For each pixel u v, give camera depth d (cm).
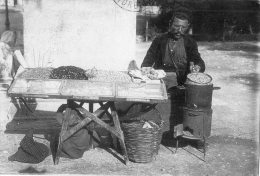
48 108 786
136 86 576
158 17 1858
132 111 619
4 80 771
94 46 771
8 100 758
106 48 773
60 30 765
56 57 771
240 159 602
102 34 769
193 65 635
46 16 759
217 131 723
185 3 1884
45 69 629
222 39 1939
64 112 624
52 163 569
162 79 633
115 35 770
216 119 792
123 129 576
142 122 584
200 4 1912
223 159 600
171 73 650
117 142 616
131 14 764
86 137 589
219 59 1466
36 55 768
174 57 657
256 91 1030
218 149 638
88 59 775
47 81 576
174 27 644
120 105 630
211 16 1917
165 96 559
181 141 654
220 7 1934
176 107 632
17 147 623
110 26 766
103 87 569
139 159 573
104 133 690
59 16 761
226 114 825
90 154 604
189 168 567
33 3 754
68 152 581
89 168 556
